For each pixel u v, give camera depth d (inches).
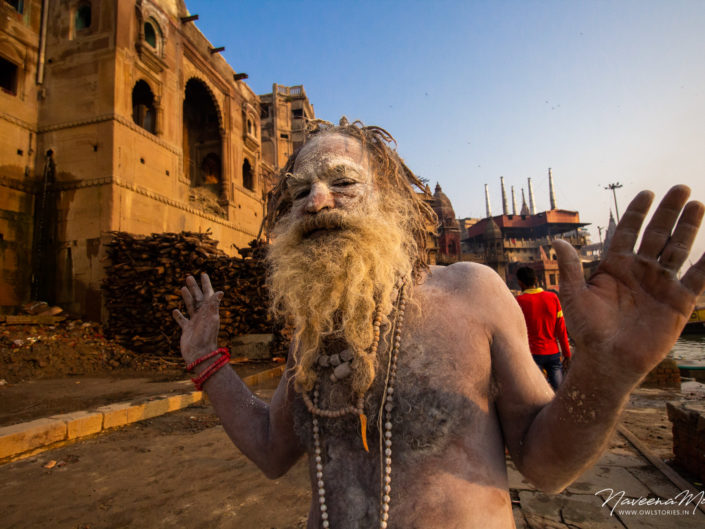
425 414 30.1
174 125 626.2
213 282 461.4
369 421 31.0
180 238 469.1
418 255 38.5
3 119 486.6
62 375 337.1
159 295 441.1
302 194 38.8
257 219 873.5
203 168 824.9
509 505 30.3
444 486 28.7
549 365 175.8
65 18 538.9
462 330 32.4
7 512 112.0
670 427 183.2
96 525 104.3
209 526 102.6
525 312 177.9
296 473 135.9
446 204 1959.9
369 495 30.2
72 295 480.1
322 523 31.4
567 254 25.5
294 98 1552.7
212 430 192.4
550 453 26.4
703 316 1005.8
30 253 495.8
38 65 528.4
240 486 126.4
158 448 166.2
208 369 45.5
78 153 506.6
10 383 297.9
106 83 510.6
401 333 32.9
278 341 451.2
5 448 155.3
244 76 832.3
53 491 125.2
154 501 117.2
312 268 33.8
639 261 23.5
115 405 211.2
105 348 405.4
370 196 37.6
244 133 848.9
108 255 466.6
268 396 281.3
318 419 33.7
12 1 521.0
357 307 32.8
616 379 23.0
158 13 594.9
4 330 378.3
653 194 23.8
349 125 43.0
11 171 489.1
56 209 502.9
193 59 693.9
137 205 529.3
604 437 24.4
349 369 32.3
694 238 22.8
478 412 30.7
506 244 2573.8
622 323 23.1
